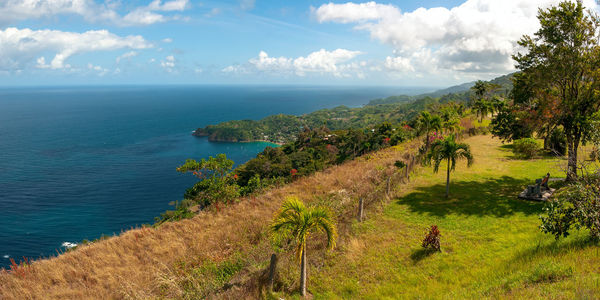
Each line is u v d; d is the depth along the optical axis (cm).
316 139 12688
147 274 1138
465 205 1714
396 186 2058
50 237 9500
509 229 1359
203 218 1720
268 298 987
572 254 886
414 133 4794
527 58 1928
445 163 2722
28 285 1064
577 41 1728
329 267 1170
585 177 1006
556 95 1925
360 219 1538
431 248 1237
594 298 598
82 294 1026
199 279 1082
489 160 2852
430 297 887
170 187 14850
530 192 1730
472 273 1002
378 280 1071
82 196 13375
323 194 1969
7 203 12338
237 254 1262
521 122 1998
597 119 1595
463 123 5362
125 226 10381
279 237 1149
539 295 684
